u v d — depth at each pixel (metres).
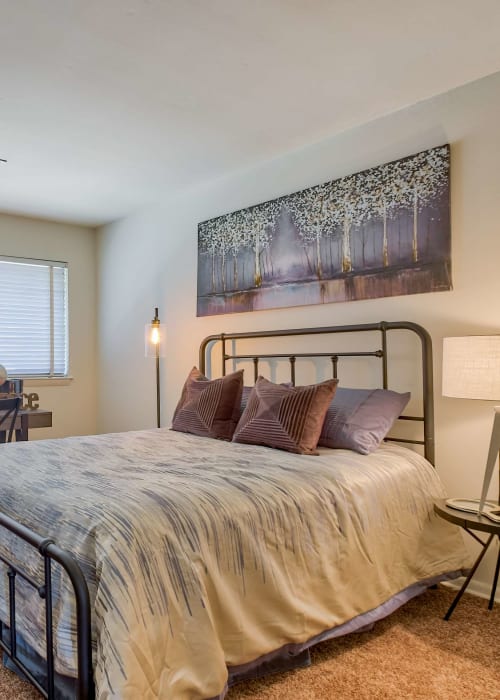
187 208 4.05
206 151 3.23
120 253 4.80
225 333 3.71
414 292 2.62
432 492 2.31
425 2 1.88
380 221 2.77
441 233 2.53
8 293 4.61
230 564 1.57
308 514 1.81
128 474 1.92
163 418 4.32
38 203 4.29
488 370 2.08
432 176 2.57
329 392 2.44
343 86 2.47
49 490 1.74
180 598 1.42
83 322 5.04
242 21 1.97
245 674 1.59
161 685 1.31
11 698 1.60
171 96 2.54
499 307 2.35
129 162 3.40
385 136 2.78
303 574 1.74
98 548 1.39
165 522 1.49
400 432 2.69
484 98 2.41
